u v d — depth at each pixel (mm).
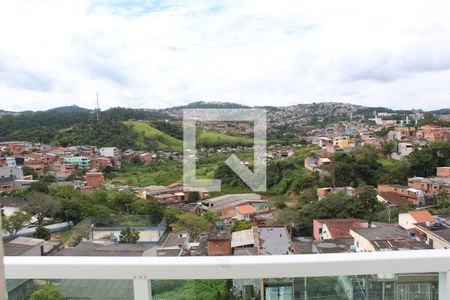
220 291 1146
